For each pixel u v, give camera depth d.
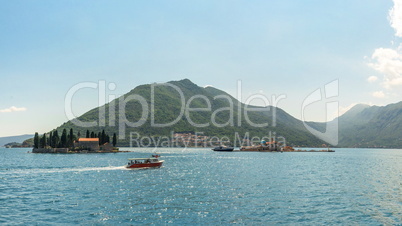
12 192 58.66
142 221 39.19
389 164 148.50
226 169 107.81
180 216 41.53
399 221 40.25
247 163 140.50
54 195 55.78
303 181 76.19
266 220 39.91
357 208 46.84
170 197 54.19
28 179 76.88
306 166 126.50
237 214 42.66
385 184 72.81
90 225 37.47
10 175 84.81
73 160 147.75
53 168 104.19
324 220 40.22
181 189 62.62
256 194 57.28
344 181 77.44
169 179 78.25
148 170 100.69
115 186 66.38
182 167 114.88
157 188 63.81
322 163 148.38
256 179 79.06
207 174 90.50
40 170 97.44
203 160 162.25
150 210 44.69
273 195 56.38
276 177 83.94
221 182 73.00
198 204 48.56
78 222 38.69
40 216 41.38
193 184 69.62
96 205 47.78
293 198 53.78
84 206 47.09
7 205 47.66
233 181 74.88
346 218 41.31
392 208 47.03
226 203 49.38
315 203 49.94
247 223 38.56
